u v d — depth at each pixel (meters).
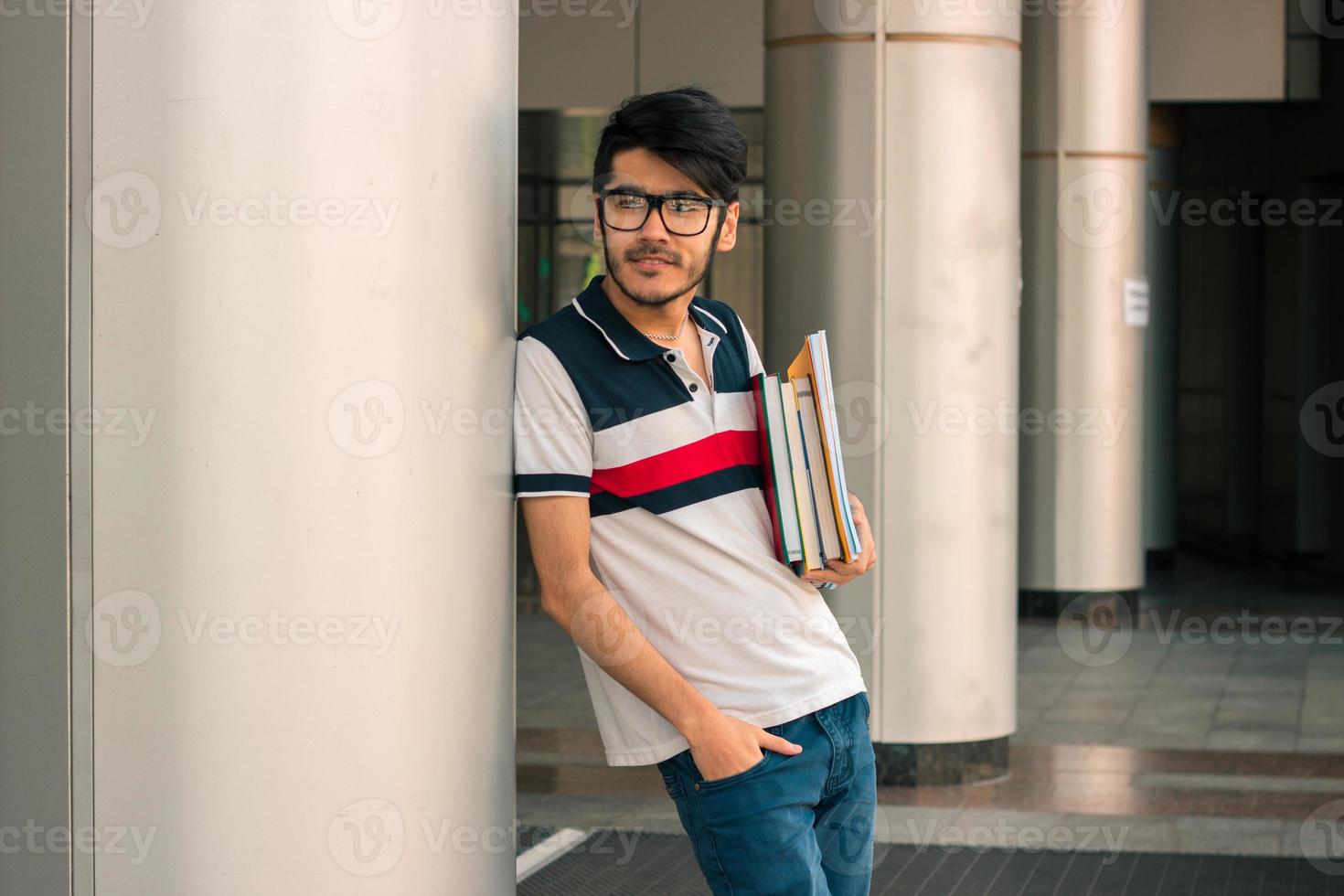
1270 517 13.84
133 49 1.72
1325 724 6.84
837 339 5.46
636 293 2.04
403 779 1.91
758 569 2.13
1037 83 10.39
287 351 1.79
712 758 2.03
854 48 5.42
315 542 1.82
